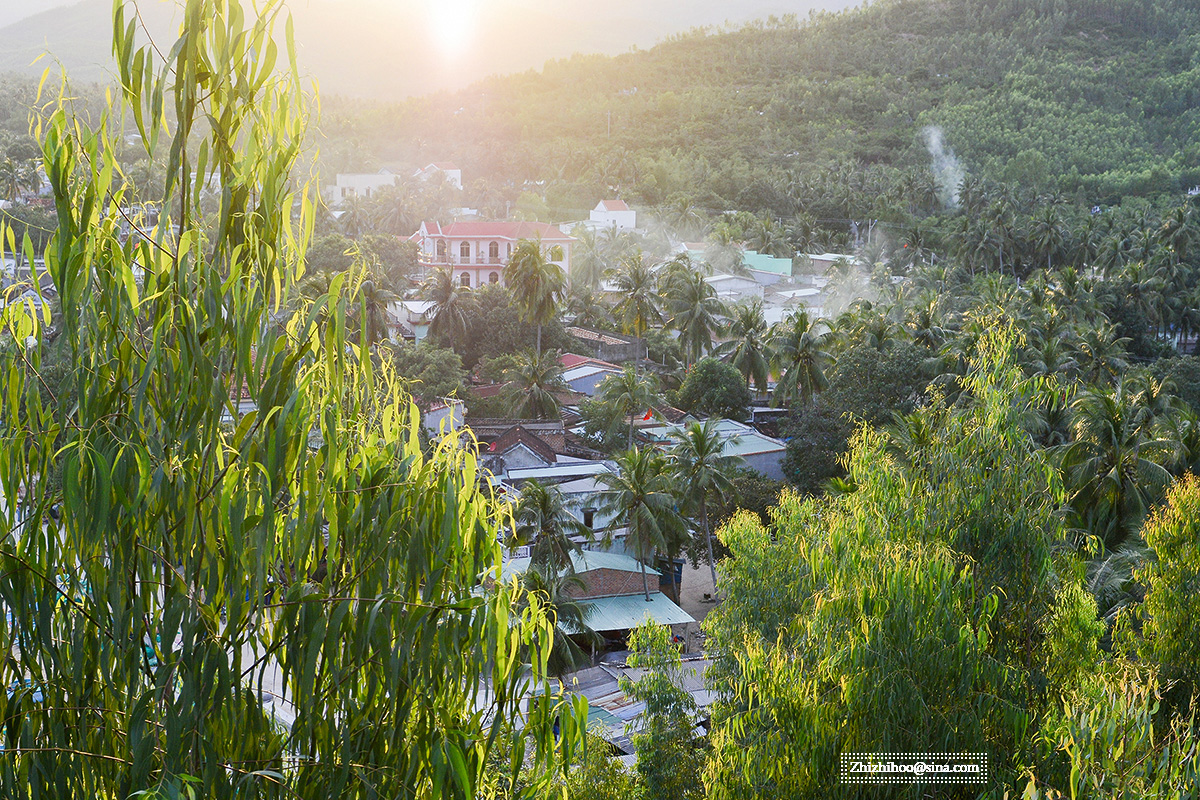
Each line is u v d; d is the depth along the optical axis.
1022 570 11.61
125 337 5.47
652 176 153.75
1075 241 116.19
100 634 5.43
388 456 5.93
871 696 10.30
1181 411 36.97
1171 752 7.91
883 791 10.41
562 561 33.88
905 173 157.25
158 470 5.20
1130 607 17.81
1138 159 166.88
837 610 11.45
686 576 46.50
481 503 6.14
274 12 5.72
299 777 5.61
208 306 5.43
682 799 17.98
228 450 5.78
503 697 5.96
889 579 10.67
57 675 5.42
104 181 5.40
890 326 60.78
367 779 5.57
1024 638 11.66
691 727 18.73
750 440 55.75
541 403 57.69
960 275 111.38
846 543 12.23
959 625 10.39
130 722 5.16
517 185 177.12
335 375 5.77
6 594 5.21
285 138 5.78
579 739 6.15
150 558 5.43
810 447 49.72
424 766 5.79
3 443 5.36
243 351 5.41
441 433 6.23
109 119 5.49
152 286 5.58
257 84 5.77
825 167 167.25
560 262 102.06
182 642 5.37
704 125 189.88
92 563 5.31
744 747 12.30
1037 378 12.16
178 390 5.42
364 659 5.56
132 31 5.50
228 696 5.38
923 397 47.47
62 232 5.36
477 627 5.77
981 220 116.88
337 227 123.62
